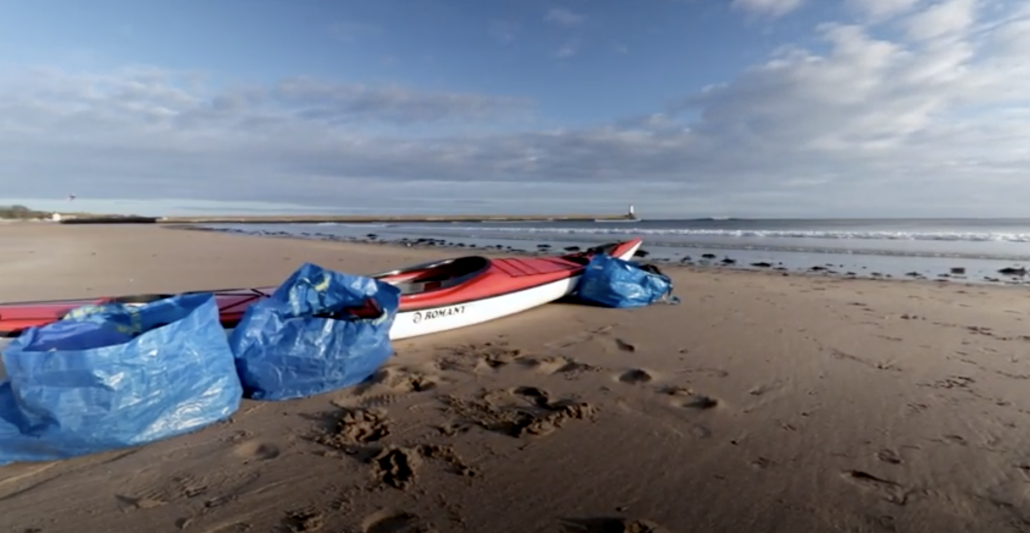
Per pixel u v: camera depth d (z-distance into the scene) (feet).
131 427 9.91
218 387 11.25
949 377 14.10
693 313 22.63
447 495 8.55
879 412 11.76
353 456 9.80
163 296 15.83
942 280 34.22
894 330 19.53
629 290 23.82
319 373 12.75
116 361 9.78
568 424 11.20
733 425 11.17
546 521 7.89
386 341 14.53
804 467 9.39
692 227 167.53
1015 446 10.05
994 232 99.50
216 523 7.76
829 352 16.57
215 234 102.63
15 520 7.79
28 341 10.49
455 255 52.54
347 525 7.73
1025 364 15.23
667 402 12.44
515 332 19.27
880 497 8.43
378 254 53.52
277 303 13.87
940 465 9.39
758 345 17.46
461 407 12.11
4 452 9.14
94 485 8.74
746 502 8.34
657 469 9.37
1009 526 7.67
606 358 16.01
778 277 35.47
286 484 8.82
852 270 40.83
